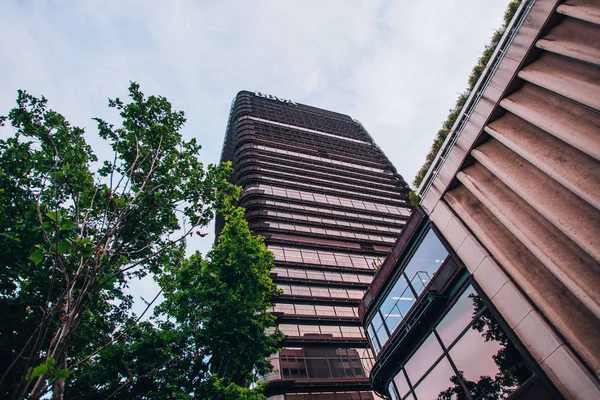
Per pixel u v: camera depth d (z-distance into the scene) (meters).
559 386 7.52
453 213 11.92
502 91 10.66
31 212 8.34
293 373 27.02
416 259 13.62
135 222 9.28
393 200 60.44
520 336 8.67
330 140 77.12
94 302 9.95
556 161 8.67
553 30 9.54
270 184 52.75
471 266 10.65
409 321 12.71
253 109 82.25
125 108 11.81
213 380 11.77
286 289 35.31
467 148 11.77
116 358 10.76
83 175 9.47
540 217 9.08
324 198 54.06
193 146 12.48
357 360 29.80
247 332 13.84
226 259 15.60
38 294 8.18
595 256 7.16
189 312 13.92
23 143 9.93
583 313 7.62
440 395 11.06
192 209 11.84
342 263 41.22
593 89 7.93
